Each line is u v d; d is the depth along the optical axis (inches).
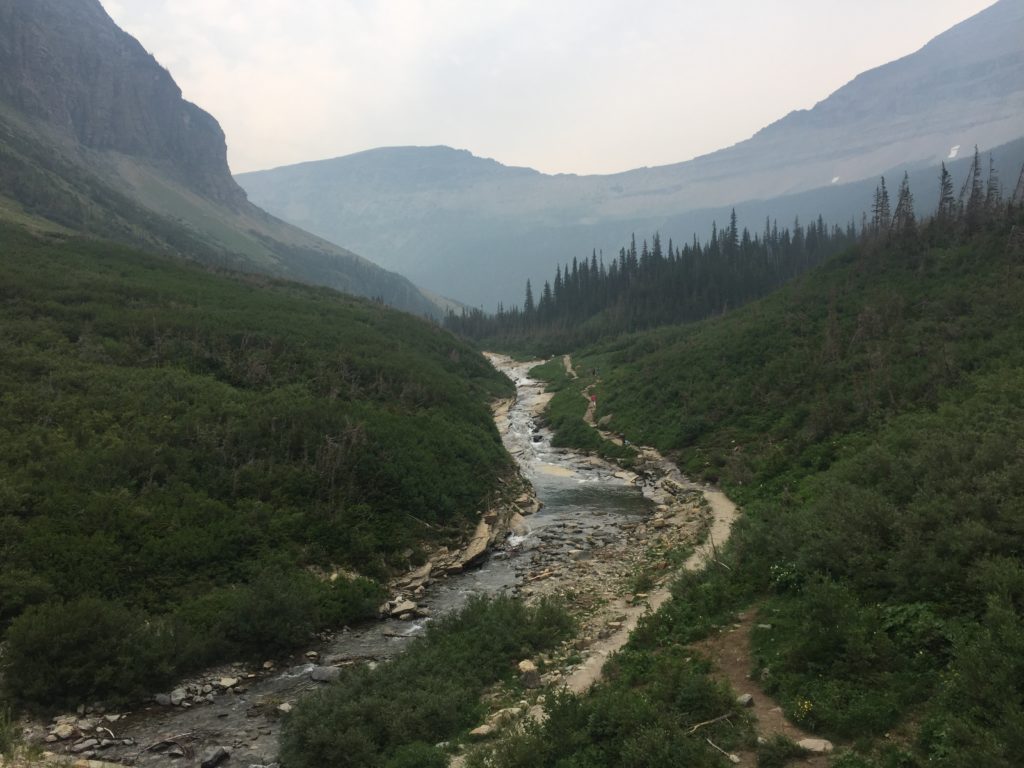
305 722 488.1
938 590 450.3
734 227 5383.9
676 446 1728.6
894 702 371.2
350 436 1164.5
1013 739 287.9
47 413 1070.4
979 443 702.5
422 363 2138.3
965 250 1895.9
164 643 647.8
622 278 5516.7
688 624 607.2
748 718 402.6
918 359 1384.1
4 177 4116.6
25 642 578.6
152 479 944.9
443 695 536.7
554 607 735.7
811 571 577.0
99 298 1766.7
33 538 746.2
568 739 412.8
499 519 1229.1
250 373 1480.1
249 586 781.3
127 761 494.0
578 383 2913.4
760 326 2138.3
